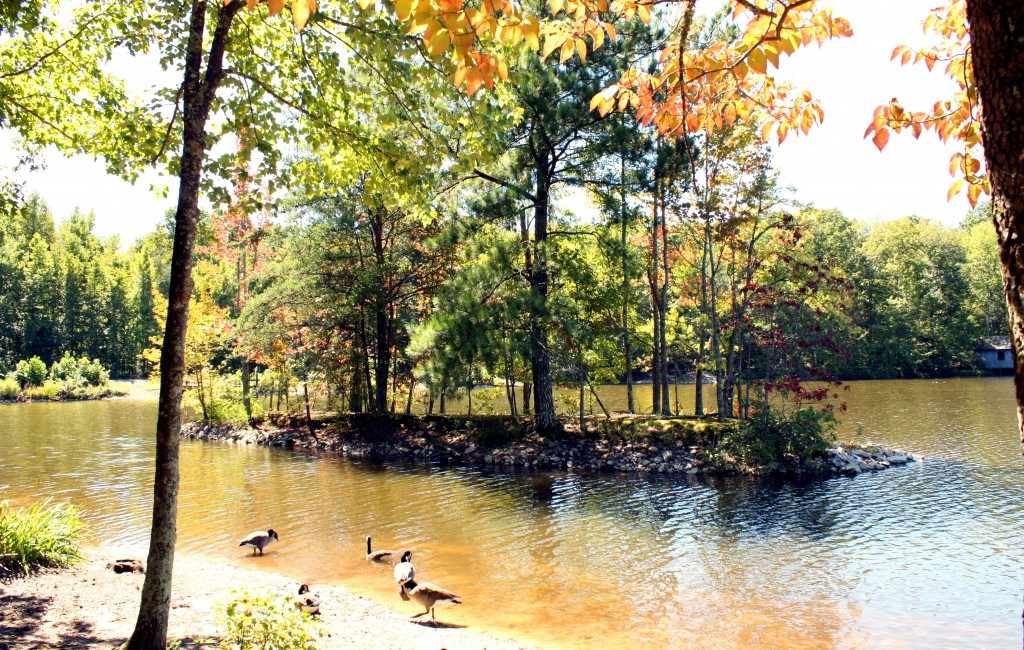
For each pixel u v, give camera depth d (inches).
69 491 714.2
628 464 824.9
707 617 378.0
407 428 1076.5
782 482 717.3
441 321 863.7
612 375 1112.2
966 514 566.9
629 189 879.7
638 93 157.8
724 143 840.9
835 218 2508.6
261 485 768.3
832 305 1220.5
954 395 1601.9
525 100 789.2
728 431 813.9
